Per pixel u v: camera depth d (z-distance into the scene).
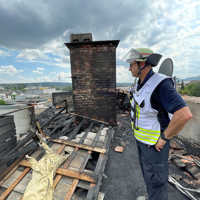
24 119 2.28
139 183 1.92
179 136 3.33
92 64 3.63
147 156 1.15
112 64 3.63
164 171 1.14
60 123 4.17
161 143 1.00
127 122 4.79
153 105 0.98
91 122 3.76
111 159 2.53
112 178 2.03
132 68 1.14
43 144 2.27
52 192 1.49
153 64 0.97
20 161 1.97
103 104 3.87
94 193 1.49
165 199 1.15
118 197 1.69
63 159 2.02
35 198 1.37
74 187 1.57
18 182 1.63
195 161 2.22
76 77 3.72
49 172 1.69
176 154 2.50
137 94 1.09
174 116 0.83
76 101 3.85
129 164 2.37
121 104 7.36
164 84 0.88
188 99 9.11
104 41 3.38
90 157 2.39
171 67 1.43
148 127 1.06
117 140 3.29
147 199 1.63
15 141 2.12
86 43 3.47
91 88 3.78
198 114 5.19
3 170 1.86
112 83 3.75
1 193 1.55
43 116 4.58
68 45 3.50
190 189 1.65
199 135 3.30
